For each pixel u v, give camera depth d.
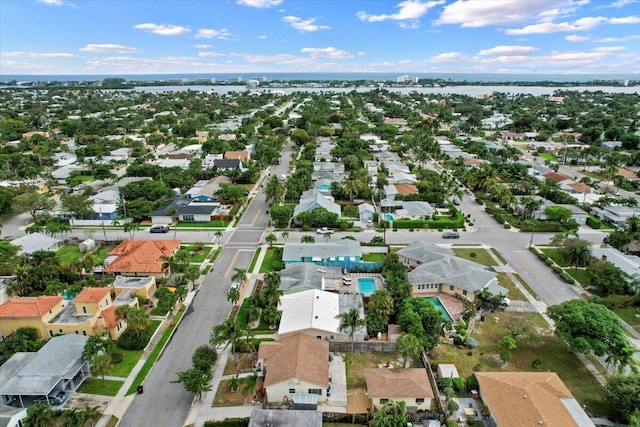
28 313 70.06
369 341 70.00
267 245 111.38
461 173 171.88
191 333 74.12
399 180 158.75
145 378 63.28
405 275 88.75
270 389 58.50
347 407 58.19
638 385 55.00
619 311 81.25
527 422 50.69
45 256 97.38
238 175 166.00
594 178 174.62
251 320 75.69
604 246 105.25
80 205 124.81
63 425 52.78
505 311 81.44
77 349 63.72
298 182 153.62
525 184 150.38
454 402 56.44
